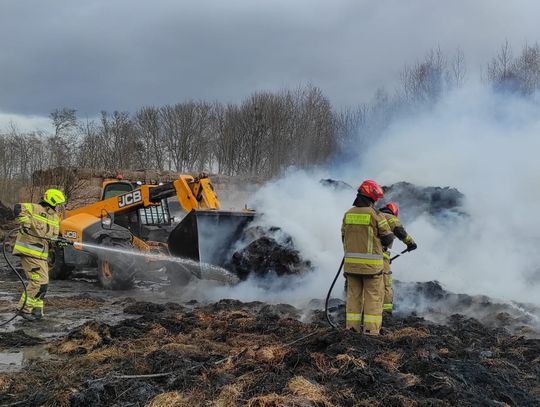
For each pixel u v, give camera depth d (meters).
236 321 7.65
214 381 5.05
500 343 6.68
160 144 45.72
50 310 8.91
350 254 6.68
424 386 4.83
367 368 5.18
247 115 40.62
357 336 5.97
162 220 13.09
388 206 8.23
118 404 4.71
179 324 7.55
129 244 11.31
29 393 5.03
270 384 4.93
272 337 6.82
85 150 35.25
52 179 24.05
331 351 5.65
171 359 5.72
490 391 4.85
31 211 8.16
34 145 37.88
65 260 11.81
